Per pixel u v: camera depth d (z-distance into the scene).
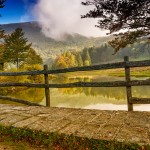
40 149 4.94
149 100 6.58
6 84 9.22
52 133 5.28
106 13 10.05
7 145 5.23
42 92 27.44
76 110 7.21
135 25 10.04
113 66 6.92
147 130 5.05
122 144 4.50
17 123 6.12
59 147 4.88
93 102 17.47
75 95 22.59
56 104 17.03
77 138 4.96
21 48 53.97
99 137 4.87
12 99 8.95
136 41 11.23
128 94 6.82
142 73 65.25
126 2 9.52
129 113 6.50
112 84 7.07
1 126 5.96
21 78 35.88
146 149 4.31
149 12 9.64
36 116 6.71
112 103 16.59
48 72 8.13
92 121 5.93
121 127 5.35
